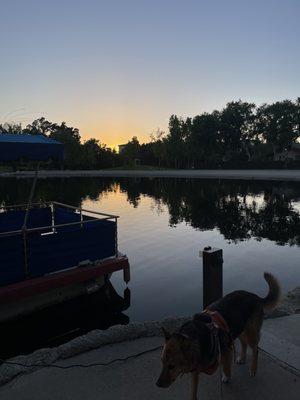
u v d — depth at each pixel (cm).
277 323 623
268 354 518
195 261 1426
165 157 10138
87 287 938
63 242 922
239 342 549
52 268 910
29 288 839
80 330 870
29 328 875
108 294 1010
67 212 1173
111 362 513
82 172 9156
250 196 3634
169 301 1029
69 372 496
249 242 1734
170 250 1606
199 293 1082
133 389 456
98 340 557
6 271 839
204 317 404
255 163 8306
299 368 485
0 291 805
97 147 10931
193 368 366
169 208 2980
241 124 9231
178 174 7262
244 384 456
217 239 1817
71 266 941
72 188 5047
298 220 2286
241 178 5812
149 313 954
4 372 496
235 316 421
